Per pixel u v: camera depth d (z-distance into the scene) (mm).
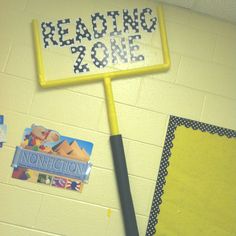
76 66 1333
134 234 1188
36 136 1286
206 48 1422
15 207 1241
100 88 1337
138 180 1293
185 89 1378
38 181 1261
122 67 1350
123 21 1388
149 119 1338
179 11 1437
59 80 1298
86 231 1246
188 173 1310
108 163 1290
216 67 1412
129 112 1333
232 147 1345
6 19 1350
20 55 1331
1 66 1316
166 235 1259
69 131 1301
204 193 1300
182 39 1414
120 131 1316
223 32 1446
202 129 1351
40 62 1307
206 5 1379
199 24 1438
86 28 1365
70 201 1262
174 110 1356
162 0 1409
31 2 1365
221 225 1282
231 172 1323
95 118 1315
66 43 1346
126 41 1372
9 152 1267
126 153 1305
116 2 1398
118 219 1259
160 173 1304
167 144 1327
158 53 1377
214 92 1391
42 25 1348
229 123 1371
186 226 1271
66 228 1244
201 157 1325
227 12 1396
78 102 1321
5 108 1291
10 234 1226
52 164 1274
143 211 1271
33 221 1239
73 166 1279
